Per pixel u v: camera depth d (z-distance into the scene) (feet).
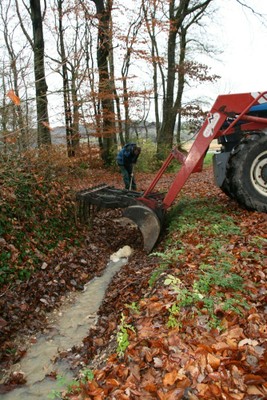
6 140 19.81
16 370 12.80
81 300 17.20
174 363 8.66
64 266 19.60
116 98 47.96
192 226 17.94
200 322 9.89
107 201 21.04
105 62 48.62
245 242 14.80
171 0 48.93
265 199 17.89
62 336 14.52
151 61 48.80
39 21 38.88
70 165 29.71
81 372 11.30
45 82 27.40
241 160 17.69
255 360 8.14
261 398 7.14
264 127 19.42
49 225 21.84
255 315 9.76
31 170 23.27
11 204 20.03
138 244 22.80
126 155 32.04
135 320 11.51
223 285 11.38
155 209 20.39
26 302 16.35
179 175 19.71
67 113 31.86
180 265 14.15
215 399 7.34
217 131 18.74
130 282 16.15
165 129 64.49
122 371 9.13
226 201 22.44
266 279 11.78
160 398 7.67
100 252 22.40
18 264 17.84
